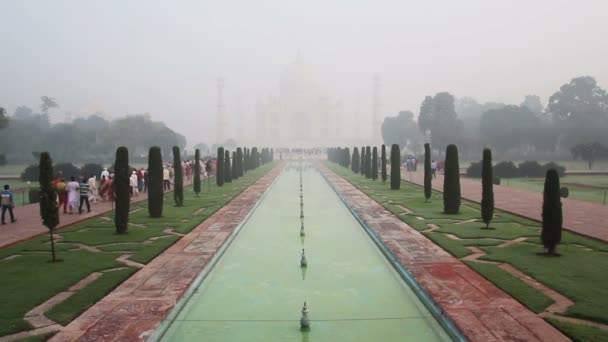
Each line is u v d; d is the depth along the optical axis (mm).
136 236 17094
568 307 9523
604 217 20031
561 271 12023
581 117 77000
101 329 8789
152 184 21484
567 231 17141
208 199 28641
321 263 14297
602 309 9328
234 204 26438
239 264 14203
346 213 24219
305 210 25375
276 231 19406
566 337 8234
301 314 10211
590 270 12102
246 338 9039
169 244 15758
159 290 10992
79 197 23219
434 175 44500
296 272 13344
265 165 77812
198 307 10625
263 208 26188
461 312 9414
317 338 9039
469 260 13375
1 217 20469
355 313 10258
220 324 9695
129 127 87250
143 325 8969
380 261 14492
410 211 22891
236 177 45812
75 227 19078
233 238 17875
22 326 8852
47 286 11133
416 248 14992
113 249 14992
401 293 11500
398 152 33938
